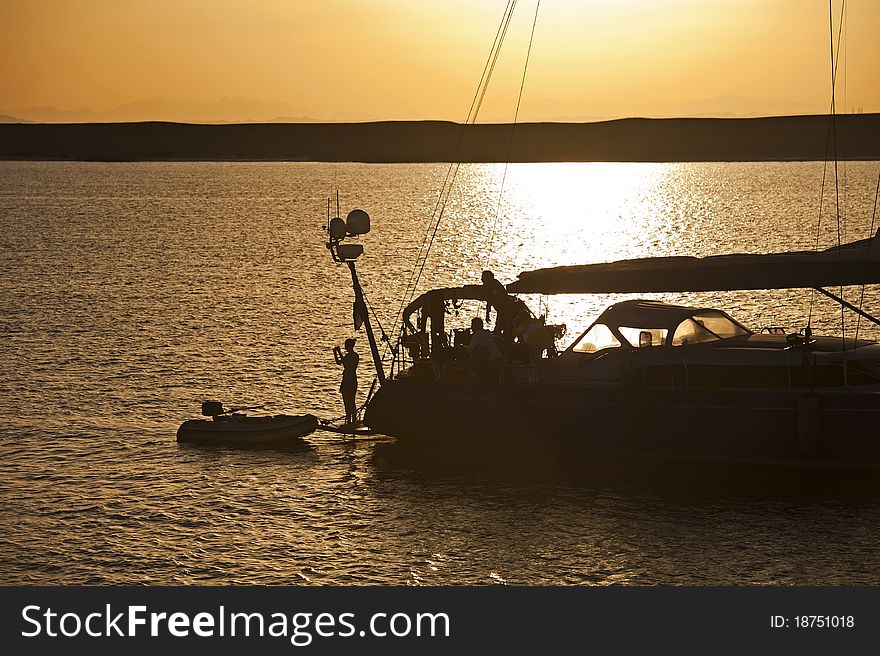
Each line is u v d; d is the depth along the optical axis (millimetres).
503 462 38688
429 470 37781
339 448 40625
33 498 34094
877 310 73375
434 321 42219
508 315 42000
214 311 77062
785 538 30672
